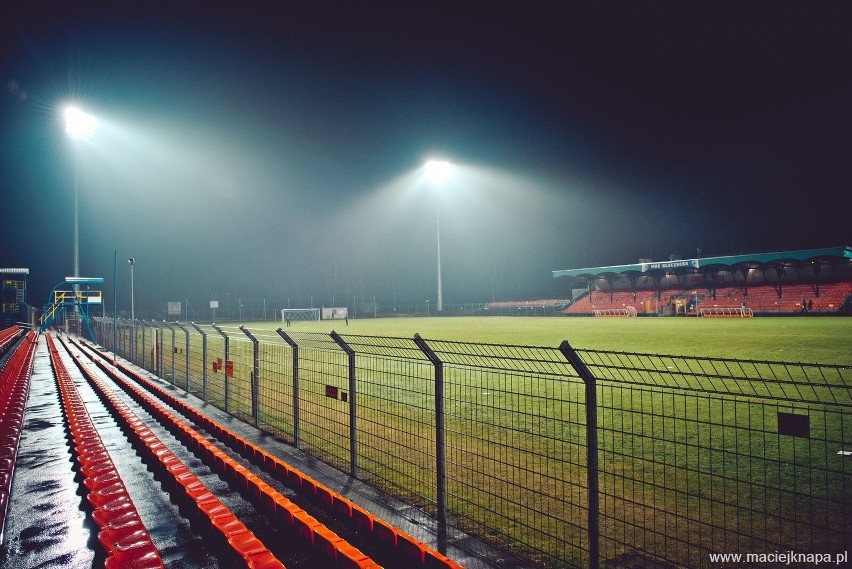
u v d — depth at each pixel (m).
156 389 11.75
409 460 6.27
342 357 15.73
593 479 3.52
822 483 5.13
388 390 10.67
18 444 7.57
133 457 7.20
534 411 8.48
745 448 6.37
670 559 3.82
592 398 3.55
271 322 63.34
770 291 49.09
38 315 46.22
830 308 42.69
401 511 4.86
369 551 4.20
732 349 16.91
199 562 4.18
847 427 7.16
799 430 2.73
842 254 41.69
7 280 46.00
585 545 4.07
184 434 7.63
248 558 3.75
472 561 3.91
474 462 6.07
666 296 56.09
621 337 23.48
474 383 11.10
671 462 5.90
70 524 4.94
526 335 26.38
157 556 3.87
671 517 4.52
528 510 4.75
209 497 4.92
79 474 6.09
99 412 10.22
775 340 20.00
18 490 5.86
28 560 4.25
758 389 9.95
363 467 6.15
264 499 5.03
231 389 12.16
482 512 4.76
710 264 48.59
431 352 4.70
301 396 10.72
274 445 7.31
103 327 25.70
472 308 79.50
